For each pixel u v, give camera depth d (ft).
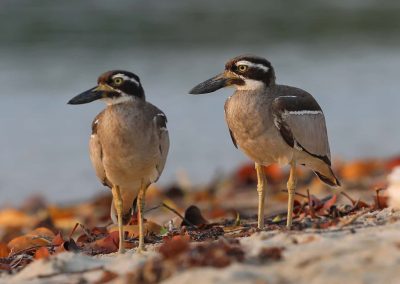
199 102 78.33
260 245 25.05
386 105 78.95
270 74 33.76
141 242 30.89
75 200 56.90
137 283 22.68
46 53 94.68
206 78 85.56
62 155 65.41
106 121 30.78
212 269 22.47
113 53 96.32
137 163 30.89
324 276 21.61
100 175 32.24
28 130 70.79
